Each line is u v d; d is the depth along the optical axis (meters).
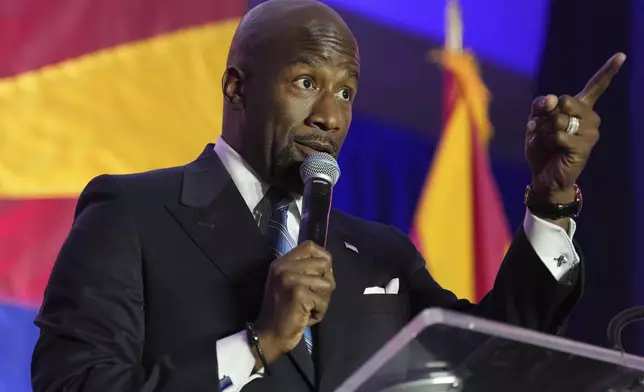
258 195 5.27
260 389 4.55
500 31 12.18
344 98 5.38
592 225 11.70
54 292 4.70
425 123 11.66
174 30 10.68
